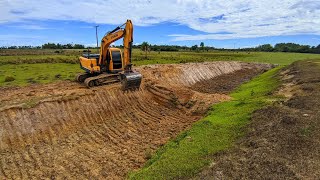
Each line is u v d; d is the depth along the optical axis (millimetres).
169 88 26516
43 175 13180
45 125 17750
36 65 45656
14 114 17141
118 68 25484
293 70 35000
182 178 10922
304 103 17984
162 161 12719
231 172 10539
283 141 12539
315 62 41156
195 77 45844
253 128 15258
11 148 15484
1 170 13422
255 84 35312
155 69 39344
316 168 10164
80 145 16625
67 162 14430
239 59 82062
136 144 17031
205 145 13945
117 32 23750
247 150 12500
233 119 17812
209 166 11531
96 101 21828
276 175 9953
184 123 20906
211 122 17922
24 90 24328
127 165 14297
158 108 24422
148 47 93062
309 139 12406
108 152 15828
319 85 22906
